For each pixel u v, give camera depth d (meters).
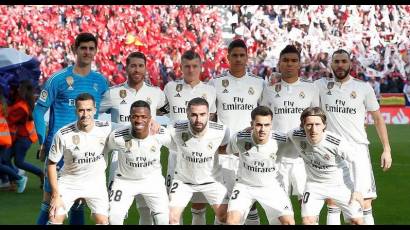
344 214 8.44
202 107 8.15
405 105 24.77
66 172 8.24
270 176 8.40
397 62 28.03
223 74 9.74
